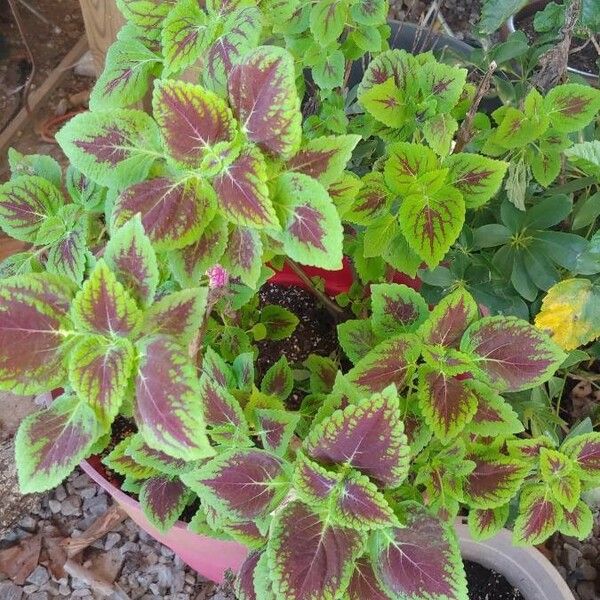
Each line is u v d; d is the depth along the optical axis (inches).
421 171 20.5
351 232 29.0
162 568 35.1
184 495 22.9
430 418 18.8
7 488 35.2
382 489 17.9
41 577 34.8
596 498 27.6
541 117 24.2
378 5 22.9
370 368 19.3
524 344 19.1
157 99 15.6
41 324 14.8
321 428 16.9
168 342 14.3
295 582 16.5
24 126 48.7
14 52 50.4
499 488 20.6
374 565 18.0
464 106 25.5
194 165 16.4
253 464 18.5
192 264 16.8
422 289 27.2
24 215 21.5
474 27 38.1
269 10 19.5
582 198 29.5
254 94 15.5
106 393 14.5
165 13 18.7
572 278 26.1
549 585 26.8
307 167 17.4
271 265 26.9
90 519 36.4
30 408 37.8
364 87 22.5
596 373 33.6
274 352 30.3
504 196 28.4
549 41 34.1
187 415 13.6
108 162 17.6
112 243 15.0
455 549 17.5
